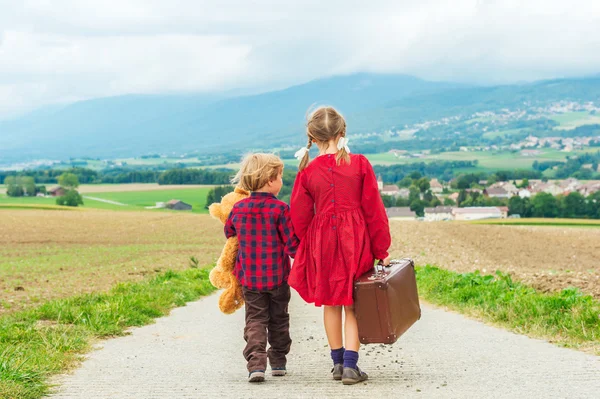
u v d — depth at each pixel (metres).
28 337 6.49
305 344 6.43
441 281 12.57
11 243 41.75
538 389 3.92
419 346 6.04
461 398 3.73
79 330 7.04
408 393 3.92
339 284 4.33
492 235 43.47
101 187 169.62
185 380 4.56
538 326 7.04
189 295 12.58
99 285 16.27
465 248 35.59
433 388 4.04
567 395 3.75
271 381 4.51
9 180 157.50
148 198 141.00
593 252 34.88
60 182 160.88
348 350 4.34
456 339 6.51
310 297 4.47
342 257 4.36
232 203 5.08
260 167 4.80
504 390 3.92
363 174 4.46
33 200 143.38
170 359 5.55
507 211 130.00
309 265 4.49
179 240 46.81
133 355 5.77
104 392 4.14
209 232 53.62
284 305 4.83
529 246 37.69
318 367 5.09
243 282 4.76
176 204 126.69
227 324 8.26
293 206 4.55
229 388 4.25
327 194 4.41
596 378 4.23
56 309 8.41
